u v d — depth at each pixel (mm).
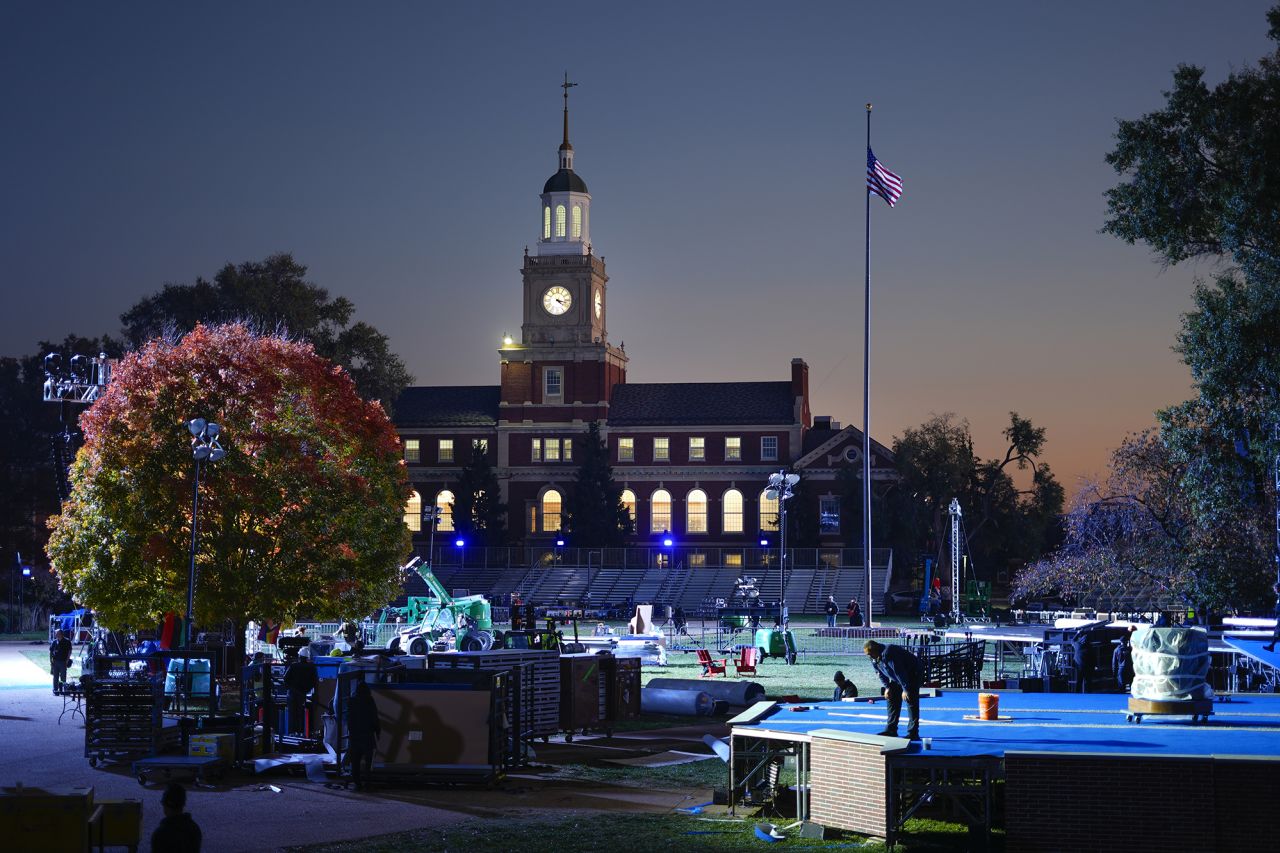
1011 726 19969
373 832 18156
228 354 37906
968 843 17016
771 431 107250
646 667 47750
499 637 37812
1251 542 39156
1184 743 17703
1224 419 33406
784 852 16875
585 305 111375
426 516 94375
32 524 103812
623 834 18000
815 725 20047
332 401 39500
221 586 36031
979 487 99875
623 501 108562
